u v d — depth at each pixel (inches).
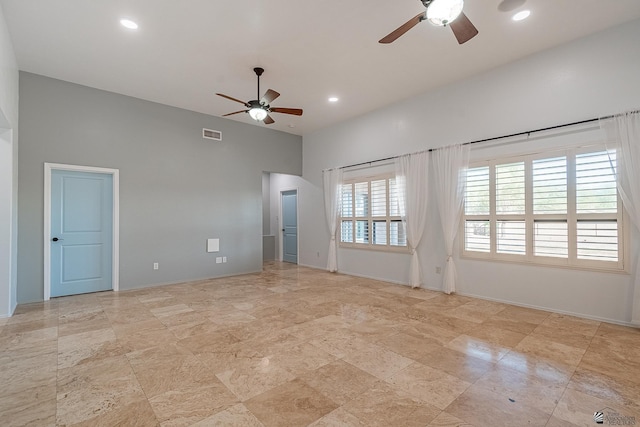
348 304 163.5
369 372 92.0
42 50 144.0
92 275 188.5
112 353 104.9
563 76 143.9
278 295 183.0
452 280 182.5
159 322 135.7
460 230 181.9
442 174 186.7
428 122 196.1
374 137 229.9
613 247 132.0
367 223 236.8
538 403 76.7
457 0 82.5
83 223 185.2
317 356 102.7
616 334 120.1
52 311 151.3
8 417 71.1
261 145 267.1
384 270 224.8
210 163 235.3
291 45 141.9
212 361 99.1
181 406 75.5
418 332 123.7
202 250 230.5
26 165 164.1
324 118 247.8
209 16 120.6
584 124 138.7
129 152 198.2
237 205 250.4
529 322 134.4
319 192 279.9
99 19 121.6
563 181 144.6
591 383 85.8
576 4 115.6
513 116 159.6
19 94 161.9
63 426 68.2
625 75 128.8
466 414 72.5
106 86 183.9
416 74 172.4
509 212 161.9
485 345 111.1
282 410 74.0
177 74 169.3
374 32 132.4
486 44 142.8
